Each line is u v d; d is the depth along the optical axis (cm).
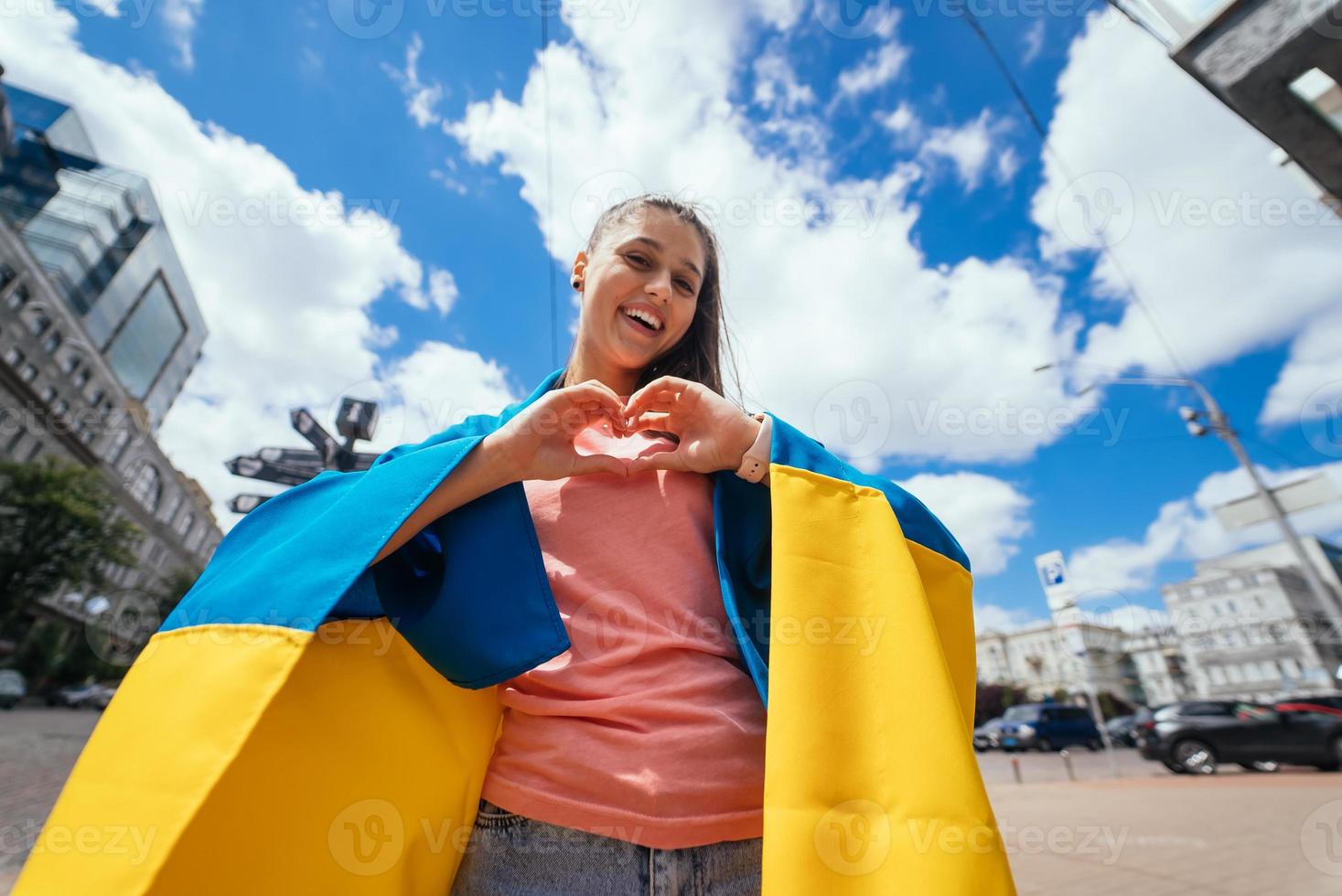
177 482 4600
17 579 2688
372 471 87
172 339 5031
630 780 75
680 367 140
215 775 65
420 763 84
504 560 85
